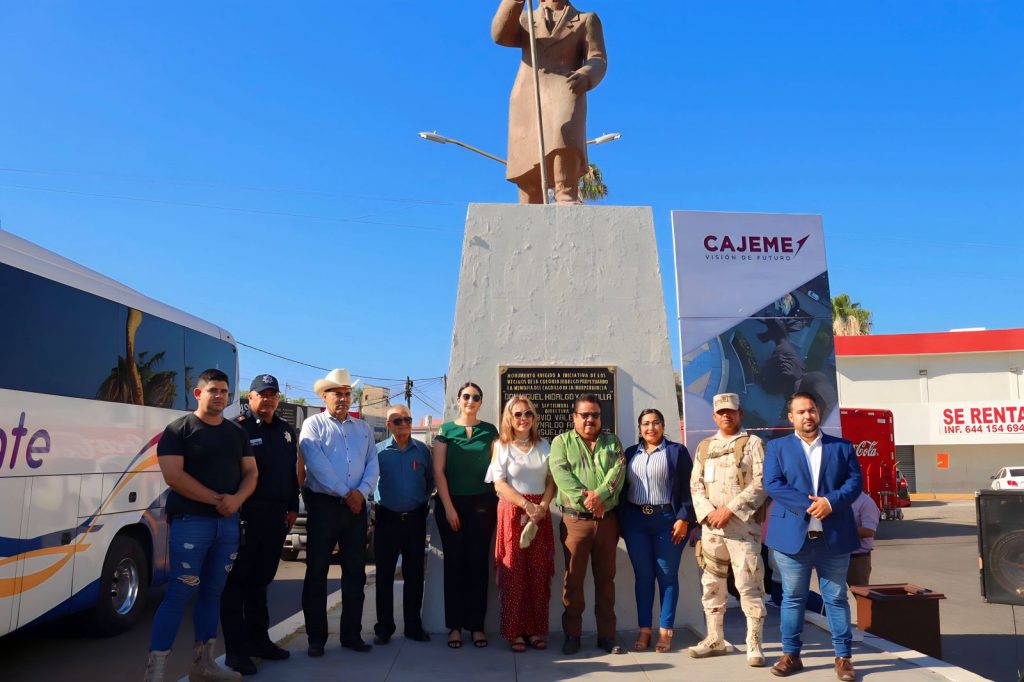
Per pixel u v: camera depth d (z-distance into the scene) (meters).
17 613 6.45
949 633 8.76
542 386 7.23
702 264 8.81
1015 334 31.67
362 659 6.01
